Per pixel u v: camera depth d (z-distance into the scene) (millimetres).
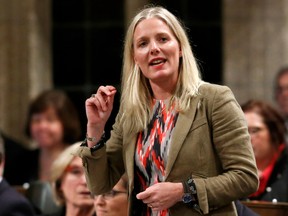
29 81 19844
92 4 20484
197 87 7020
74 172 11336
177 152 6824
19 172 15734
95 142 7191
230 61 19859
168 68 7012
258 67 19797
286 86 16750
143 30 7059
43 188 12641
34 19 19906
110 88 7098
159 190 6680
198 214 6824
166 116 7055
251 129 12102
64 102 15523
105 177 7316
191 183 6715
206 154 6840
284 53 19688
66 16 20484
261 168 12141
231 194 6727
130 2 19766
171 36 7055
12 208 11250
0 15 19875
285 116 16719
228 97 6941
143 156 7062
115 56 20453
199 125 6871
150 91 7301
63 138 15453
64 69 20516
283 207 9727
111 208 9445
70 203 11344
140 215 7164
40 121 15391
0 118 19828
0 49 19875
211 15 20172
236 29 19875
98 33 20469
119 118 7473
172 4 20062
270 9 19766
